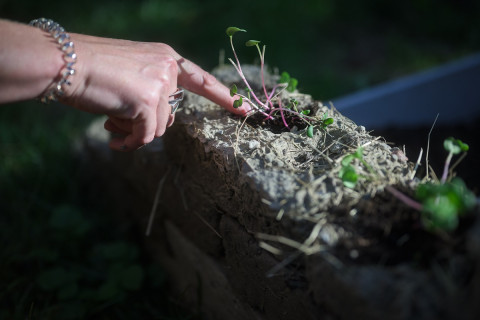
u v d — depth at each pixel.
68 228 0.72
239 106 0.52
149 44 0.51
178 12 1.41
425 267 0.38
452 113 0.99
